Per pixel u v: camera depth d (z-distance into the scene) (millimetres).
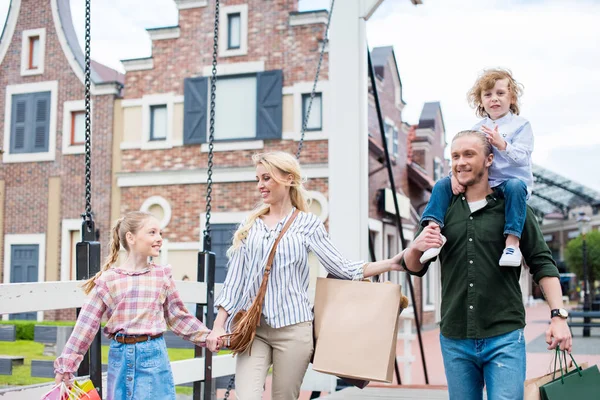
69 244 15500
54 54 15953
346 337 3066
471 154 2713
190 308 11531
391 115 18016
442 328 2789
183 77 15102
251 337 2996
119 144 15406
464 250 2713
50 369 6668
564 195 45594
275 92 14297
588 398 2637
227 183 14523
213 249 14430
